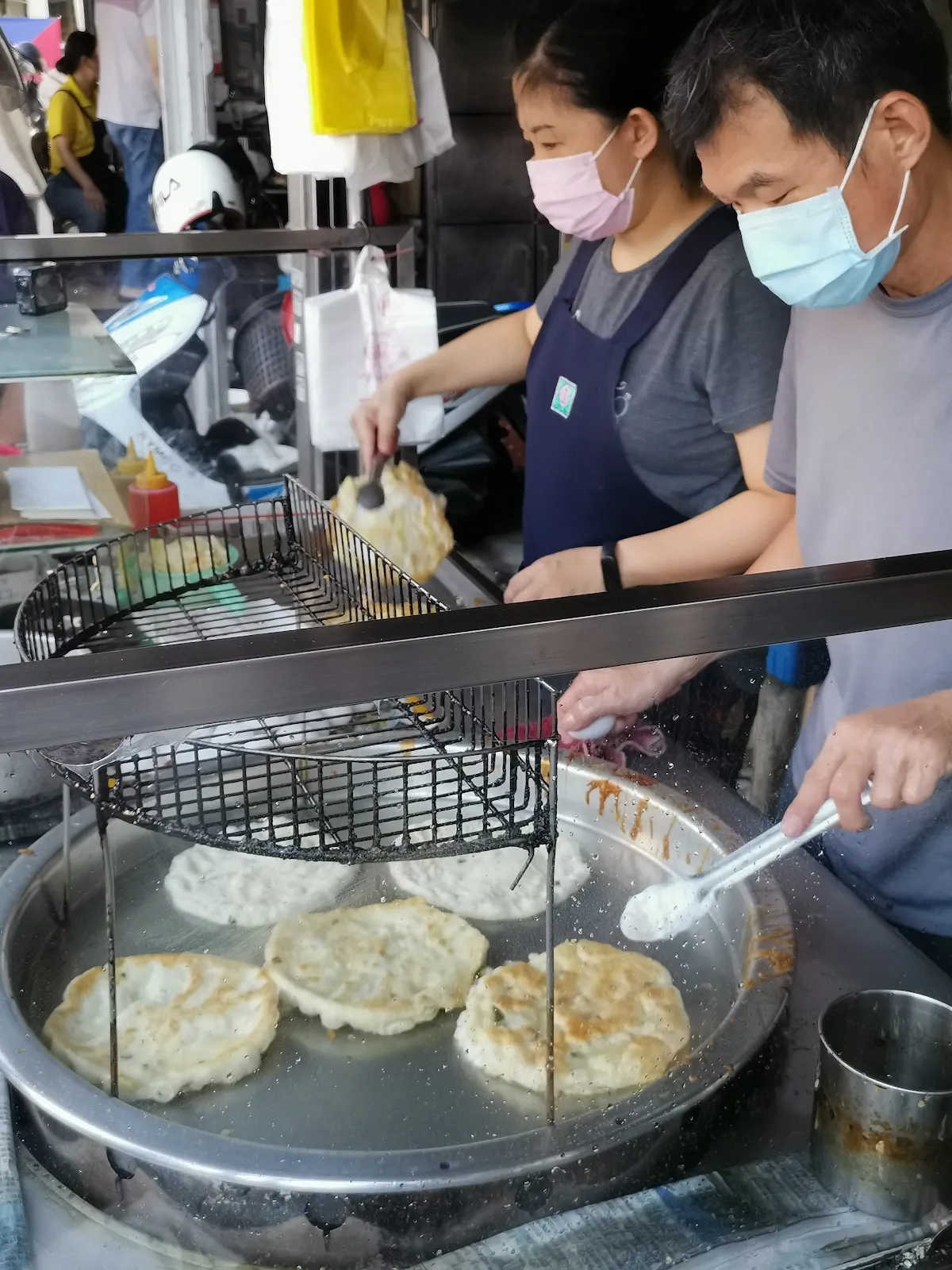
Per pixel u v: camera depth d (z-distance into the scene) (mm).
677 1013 900
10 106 2689
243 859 1107
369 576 1277
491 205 2705
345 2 1672
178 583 1328
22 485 1833
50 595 1218
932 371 1104
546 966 947
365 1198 683
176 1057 838
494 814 793
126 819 776
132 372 1706
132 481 1933
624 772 1126
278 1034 884
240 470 2145
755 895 991
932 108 983
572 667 630
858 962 935
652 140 1483
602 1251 661
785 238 1044
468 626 608
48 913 993
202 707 568
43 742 551
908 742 907
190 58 2656
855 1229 675
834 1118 701
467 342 1969
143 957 954
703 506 1712
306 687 582
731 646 660
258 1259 702
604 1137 725
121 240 2045
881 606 686
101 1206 720
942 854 991
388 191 2615
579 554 1580
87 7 2637
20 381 1636
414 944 993
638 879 1091
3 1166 724
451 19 2473
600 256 1701
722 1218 687
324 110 1691
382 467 1836
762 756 1105
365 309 1901
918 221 1043
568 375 1731
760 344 1520
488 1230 707
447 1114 807
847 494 1225
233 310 2150
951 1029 766
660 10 1416
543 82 1476
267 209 2443
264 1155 701
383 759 764
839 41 931
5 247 1968
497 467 2652
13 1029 821
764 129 988
